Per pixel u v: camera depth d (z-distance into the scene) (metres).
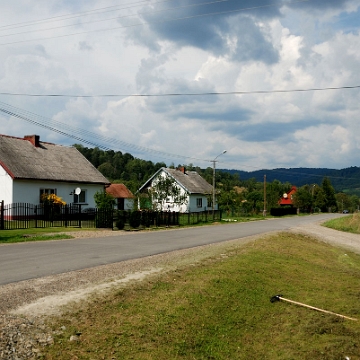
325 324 8.39
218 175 111.12
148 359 6.09
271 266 12.64
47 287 8.28
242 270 11.36
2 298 7.35
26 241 16.67
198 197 49.41
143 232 22.70
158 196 33.25
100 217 23.64
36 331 6.11
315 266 14.36
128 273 9.97
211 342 7.13
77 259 11.93
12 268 10.28
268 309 9.09
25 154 30.47
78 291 8.08
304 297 10.20
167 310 7.68
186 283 9.37
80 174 33.34
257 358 6.98
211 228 27.42
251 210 58.06
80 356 5.73
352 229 32.56
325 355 7.11
